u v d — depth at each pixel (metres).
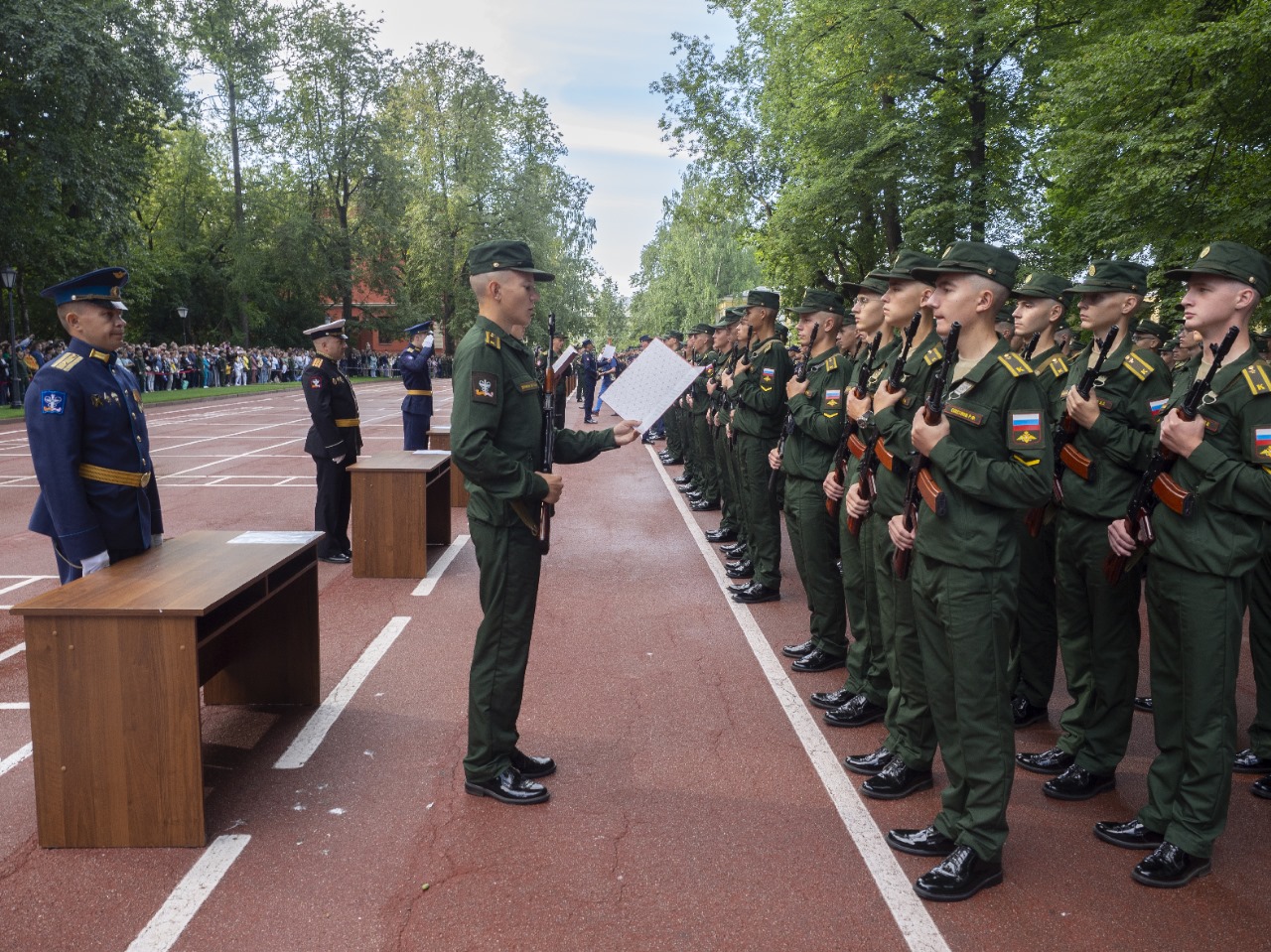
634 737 4.43
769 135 24.41
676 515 10.41
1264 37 9.43
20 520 10.02
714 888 3.18
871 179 18.31
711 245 55.38
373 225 46.94
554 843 3.47
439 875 3.26
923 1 17.22
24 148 22.52
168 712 3.38
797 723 4.60
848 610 4.79
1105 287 4.11
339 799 3.79
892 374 3.66
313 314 56.62
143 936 2.91
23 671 5.26
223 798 3.80
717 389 8.61
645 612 6.47
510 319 3.86
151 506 4.48
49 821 3.41
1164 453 3.32
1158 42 10.20
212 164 49.00
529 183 49.31
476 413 3.62
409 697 4.89
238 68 41.81
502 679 3.81
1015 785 4.01
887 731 4.48
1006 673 3.21
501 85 49.53
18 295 31.19
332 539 8.02
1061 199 15.23
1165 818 3.40
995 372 3.16
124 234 26.47
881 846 3.46
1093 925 2.99
